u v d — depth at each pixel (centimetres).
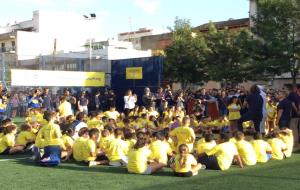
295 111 1352
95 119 1396
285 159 1146
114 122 1366
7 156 1198
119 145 1049
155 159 998
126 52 5106
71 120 1326
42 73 2144
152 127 1488
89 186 810
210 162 986
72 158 1121
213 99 2009
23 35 6969
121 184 828
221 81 3659
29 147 1261
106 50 4928
